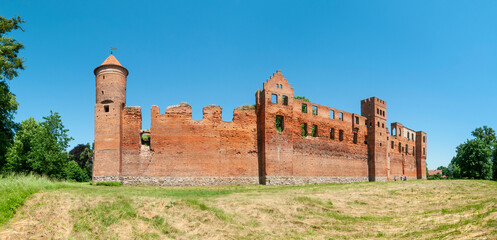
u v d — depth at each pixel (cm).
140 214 1878
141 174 3509
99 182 3319
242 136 3969
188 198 2264
